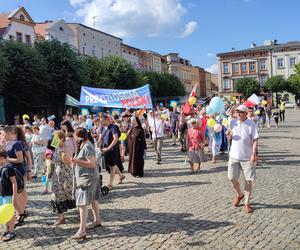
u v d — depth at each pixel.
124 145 14.66
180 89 66.50
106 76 37.72
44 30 42.94
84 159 5.94
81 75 30.92
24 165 6.90
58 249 5.59
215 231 5.94
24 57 26.73
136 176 10.98
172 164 13.14
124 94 15.23
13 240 6.10
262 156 13.65
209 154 15.01
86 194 5.92
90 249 5.50
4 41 27.42
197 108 18.36
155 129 13.29
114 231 6.22
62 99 30.81
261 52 86.19
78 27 49.38
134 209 7.46
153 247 5.42
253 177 6.88
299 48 83.31
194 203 7.67
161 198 8.25
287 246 5.23
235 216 6.66
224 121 12.16
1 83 24.86
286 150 15.05
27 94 28.05
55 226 6.69
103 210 7.51
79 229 6.01
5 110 28.62
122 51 63.84
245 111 6.96
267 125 28.53
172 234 5.91
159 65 84.00
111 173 9.41
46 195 9.28
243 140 6.98
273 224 6.15
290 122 33.28
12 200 6.34
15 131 6.86
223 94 89.56
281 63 85.25
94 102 15.38
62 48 30.20
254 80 74.19
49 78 28.77
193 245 5.41
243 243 5.40
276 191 8.32
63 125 6.97
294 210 6.86
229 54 88.75
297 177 9.78
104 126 9.65
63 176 6.72
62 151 6.70
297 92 74.56
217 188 8.95
